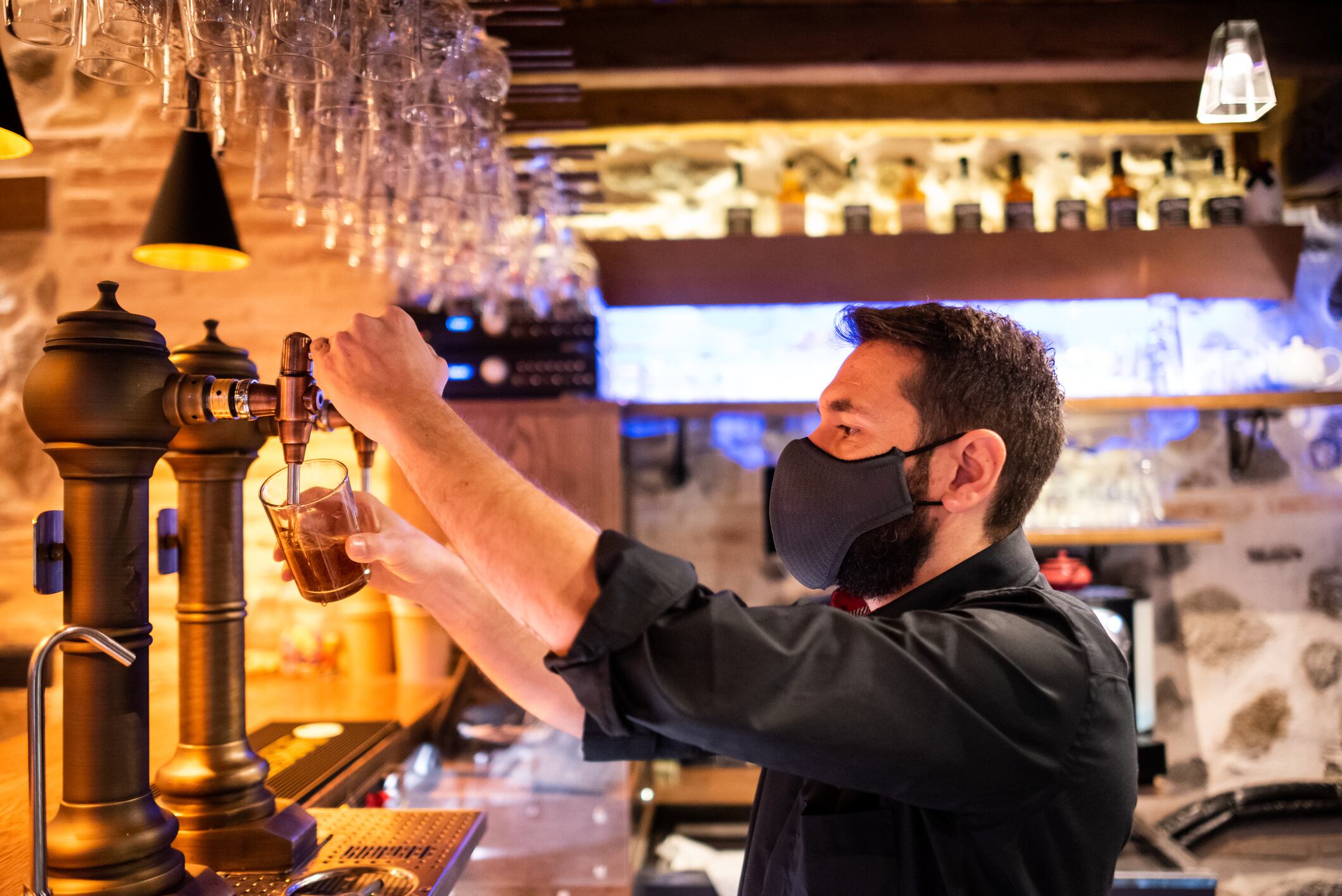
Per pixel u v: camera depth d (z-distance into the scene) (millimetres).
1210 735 3299
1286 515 3314
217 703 1217
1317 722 3279
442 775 2535
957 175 3324
